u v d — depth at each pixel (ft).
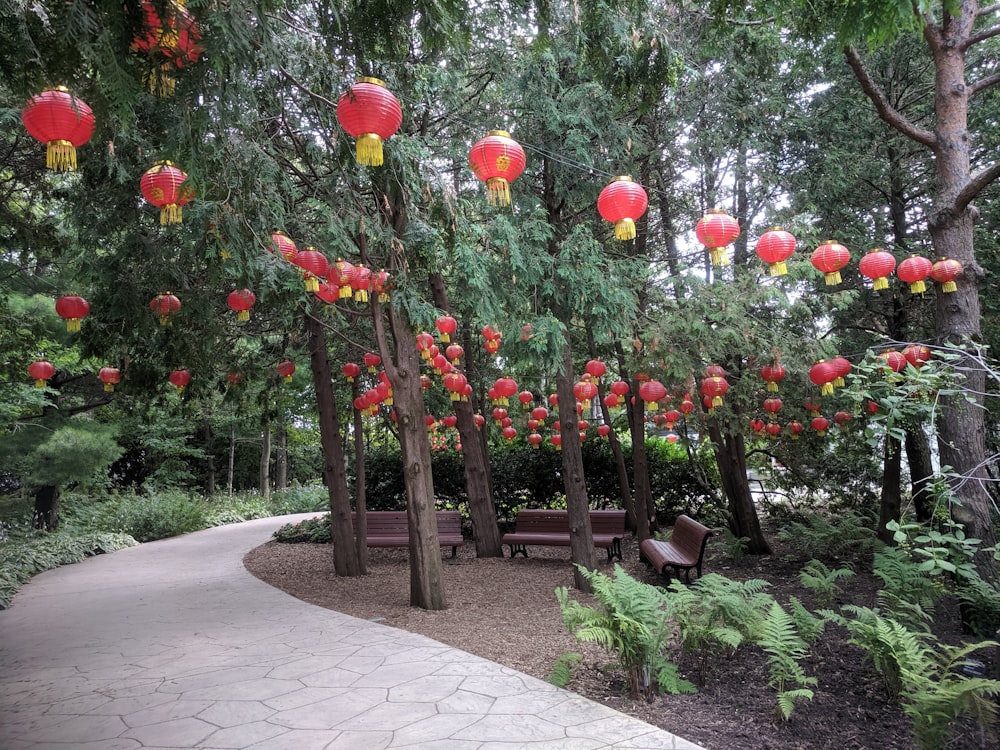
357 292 16.15
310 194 18.83
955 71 18.42
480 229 18.34
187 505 48.88
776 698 12.24
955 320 17.56
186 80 8.13
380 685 13.47
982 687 9.23
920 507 25.89
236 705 12.60
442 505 41.06
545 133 22.61
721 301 20.12
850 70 26.02
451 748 10.29
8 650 17.83
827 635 15.60
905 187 28.27
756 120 24.38
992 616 15.03
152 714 12.33
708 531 21.54
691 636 12.93
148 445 62.39
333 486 28.58
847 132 25.57
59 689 14.15
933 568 12.07
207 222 13.38
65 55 7.00
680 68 16.08
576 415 23.41
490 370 37.17
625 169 23.71
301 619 20.16
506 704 12.19
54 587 27.78
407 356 21.88
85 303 15.40
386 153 16.02
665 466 39.19
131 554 37.09
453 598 22.93
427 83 19.52
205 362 23.08
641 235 29.09
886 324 28.40
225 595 24.67
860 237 25.45
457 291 19.42
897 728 11.02
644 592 13.11
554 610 20.40
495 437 44.45
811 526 28.43
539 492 40.27
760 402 24.18
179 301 16.96
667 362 19.13
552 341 18.63
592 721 11.32
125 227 17.66
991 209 25.34
